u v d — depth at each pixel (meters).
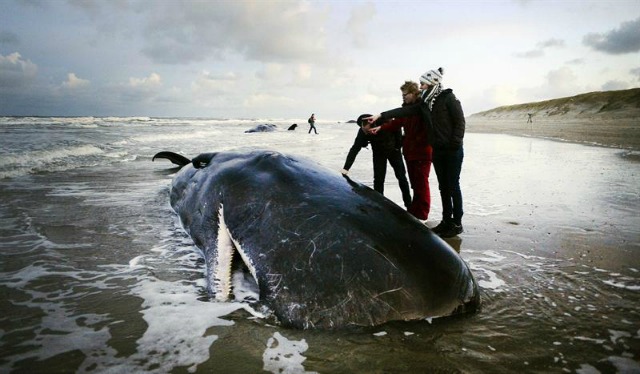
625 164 11.33
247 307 2.96
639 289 3.31
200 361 2.29
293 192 3.34
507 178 8.83
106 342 2.46
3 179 7.78
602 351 2.43
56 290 3.20
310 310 2.68
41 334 2.54
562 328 2.69
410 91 5.11
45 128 22.64
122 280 3.42
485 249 4.29
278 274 2.90
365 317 2.62
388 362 2.30
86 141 15.28
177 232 4.78
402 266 2.71
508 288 3.31
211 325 2.70
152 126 33.25
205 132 27.16
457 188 4.73
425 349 2.43
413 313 2.67
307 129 43.25
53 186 7.28
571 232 4.89
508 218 5.52
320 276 2.74
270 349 2.43
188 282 3.41
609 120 49.00
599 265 3.84
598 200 6.66
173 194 5.89
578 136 23.98
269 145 16.62
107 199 6.35
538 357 2.36
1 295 3.08
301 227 3.02
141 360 2.28
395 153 5.56
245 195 3.57
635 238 4.67
